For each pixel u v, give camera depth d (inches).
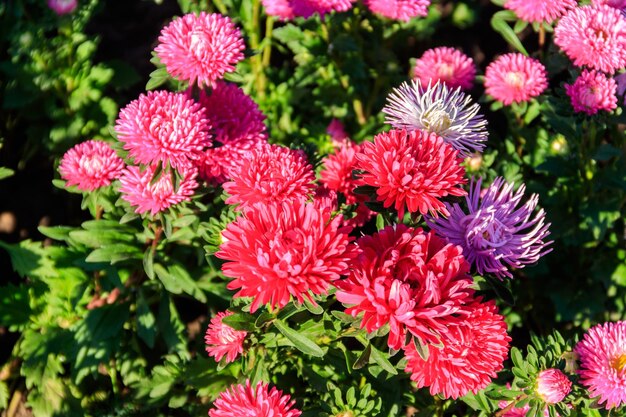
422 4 46.3
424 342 31.7
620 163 44.9
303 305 33.4
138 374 44.6
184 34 38.0
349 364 36.4
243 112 39.2
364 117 52.2
